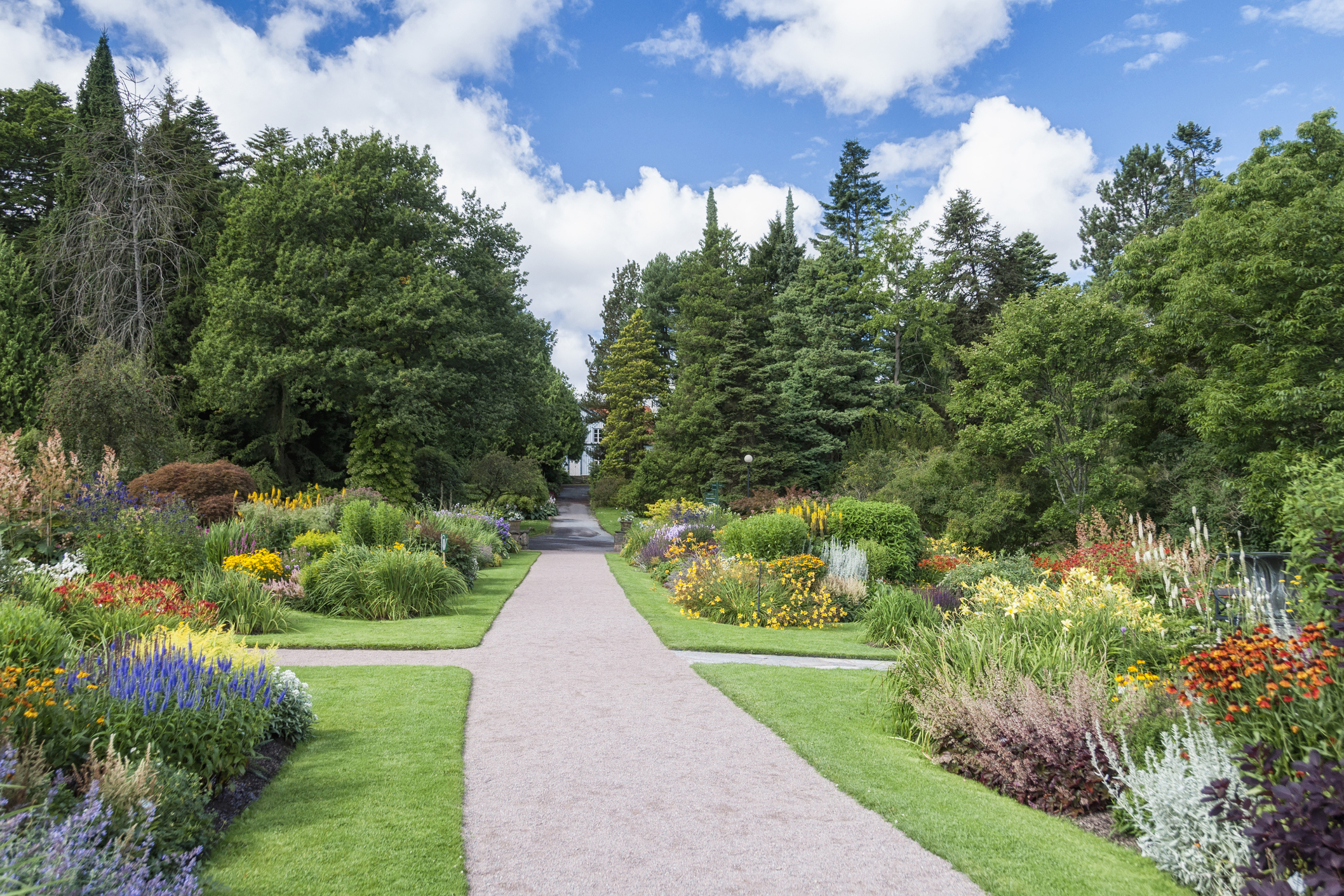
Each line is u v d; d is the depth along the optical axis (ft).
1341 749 11.39
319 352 97.09
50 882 8.79
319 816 14.29
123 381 74.59
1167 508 79.61
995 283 156.46
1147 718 15.96
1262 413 65.57
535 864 12.63
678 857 13.03
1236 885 11.52
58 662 16.05
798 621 40.37
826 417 146.30
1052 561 45.29
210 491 56.39
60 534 37.19
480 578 59.16
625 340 195.62
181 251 104.73
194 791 13.01
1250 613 20.62
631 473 193.06
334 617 38.96
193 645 18.80
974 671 19.77
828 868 12.71
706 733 20.44
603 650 31.86
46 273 99.04
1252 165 73.82
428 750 18.22
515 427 120.47
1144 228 144.97
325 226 99.50
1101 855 13.51
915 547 53.78
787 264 180.55
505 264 117.70
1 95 116.67
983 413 89.40
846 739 20.20
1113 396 82.53
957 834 14.19
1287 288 65.10
